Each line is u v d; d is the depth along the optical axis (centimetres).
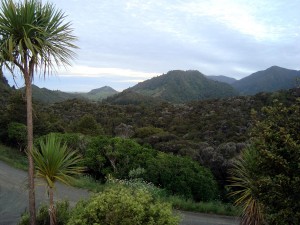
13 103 2423
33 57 529
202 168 1312
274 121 518
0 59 505
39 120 2433
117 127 4006
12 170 1498
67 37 546
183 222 918
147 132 3309
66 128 3138
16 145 2356
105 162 1326
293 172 467
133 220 421
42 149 576
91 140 1405
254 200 613
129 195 459
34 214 567
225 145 1681
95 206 437
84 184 1180
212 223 945
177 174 1212
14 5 514
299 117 498
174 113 5075
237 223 966
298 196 457
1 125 2384
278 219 459
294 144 459
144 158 1289
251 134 532
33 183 567
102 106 6141
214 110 4566
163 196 1069
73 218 453
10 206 971
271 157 466
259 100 4438
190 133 3400
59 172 565
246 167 621
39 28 512
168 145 2328
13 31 520
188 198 1159
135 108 6006
